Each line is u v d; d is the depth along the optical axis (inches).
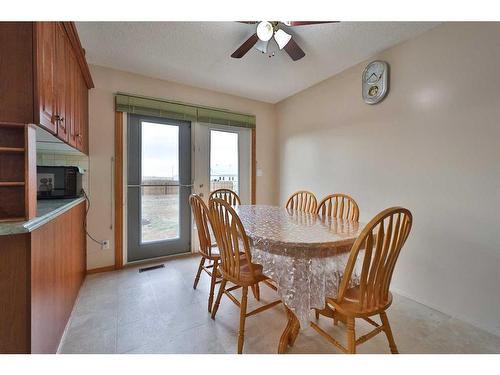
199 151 119.8
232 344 55.4
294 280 47.6
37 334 41.4
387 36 75.7
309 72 101.7
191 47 81.6
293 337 54.4
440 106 69.8
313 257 46.9
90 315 66.0
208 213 62.1
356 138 95.6
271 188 144.6
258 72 101.7
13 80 40.0
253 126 135.1
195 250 119.0
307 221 64.9
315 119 115.6
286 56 88.3
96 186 94.3
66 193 74.5
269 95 130.0
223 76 105.3
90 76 83.5
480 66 61.7
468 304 64.6
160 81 107.6
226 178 129.2
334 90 105.0
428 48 72.2
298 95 126.0
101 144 95.1
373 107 88.9
